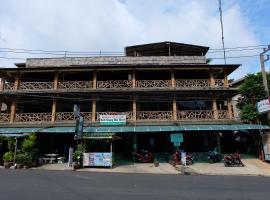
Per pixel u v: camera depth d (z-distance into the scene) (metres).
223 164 22.83
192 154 24.97
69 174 16.47
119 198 9.75
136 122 24.91
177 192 11.16
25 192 10.34
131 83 26.17
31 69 25.58
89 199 9.43
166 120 25.06
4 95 25.53
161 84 26.11
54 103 25.58
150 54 31.36
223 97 26.31
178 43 30.14
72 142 26.44
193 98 26.25
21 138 22.08
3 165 21.23
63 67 25.52
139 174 17.73
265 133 23.31
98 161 21.14
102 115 24.69
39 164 21.94
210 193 11.07
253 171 20.06
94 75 26.05
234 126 23.72
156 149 26.64
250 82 25.55
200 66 25.80
